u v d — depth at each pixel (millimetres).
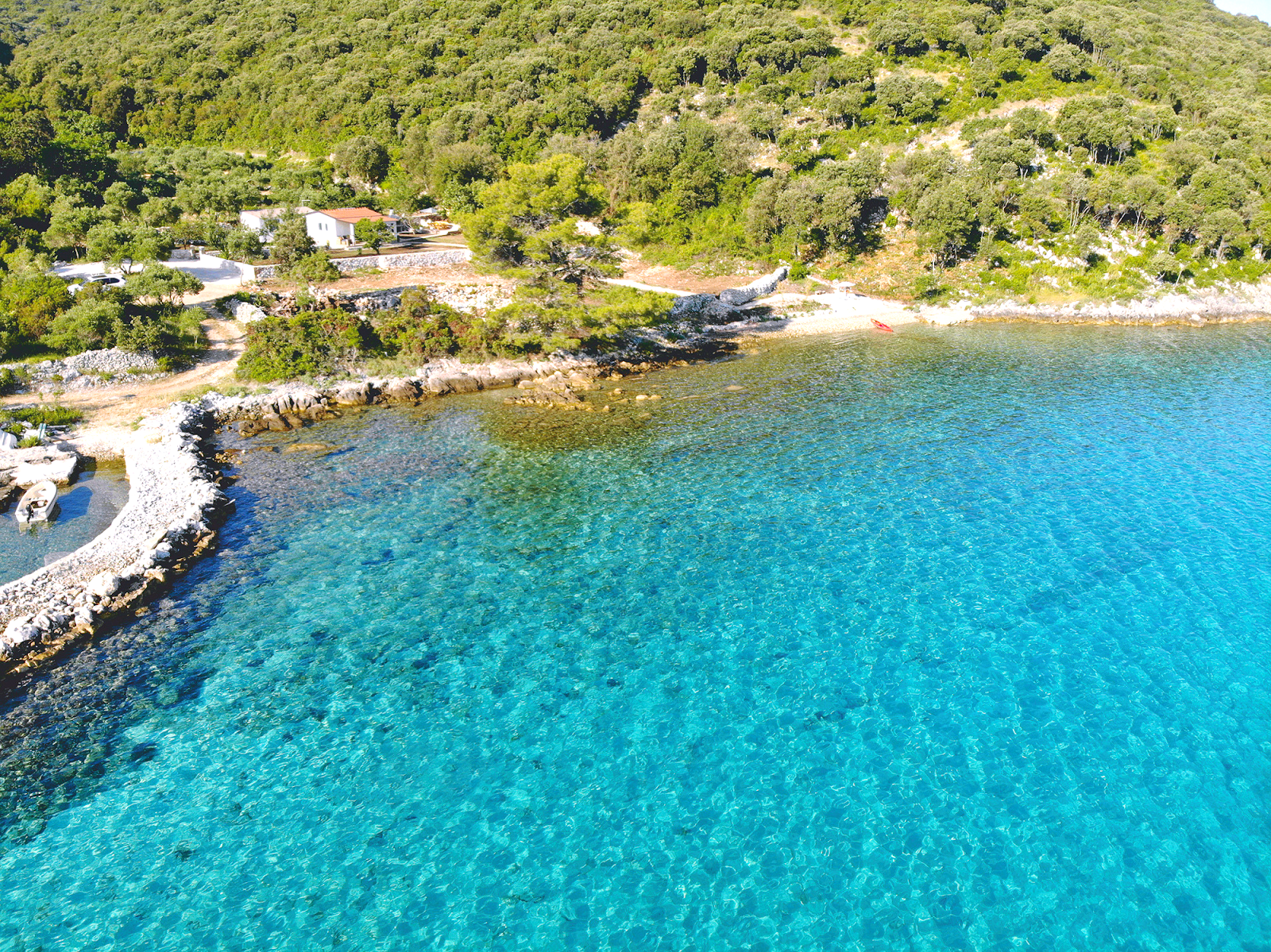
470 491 42344
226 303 71312
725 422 52156
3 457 44500
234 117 155000
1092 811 20984
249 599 32094
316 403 56938
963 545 34906
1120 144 100938
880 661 27328
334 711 25625
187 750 23906
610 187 107875
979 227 93000
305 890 19250
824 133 118812
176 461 44469
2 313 57031
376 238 89188
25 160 94125
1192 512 37406
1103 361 66000
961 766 22641
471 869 19812
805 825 20844
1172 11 188375
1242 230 85250
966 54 136500
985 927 17938
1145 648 27578
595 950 17531
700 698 25859
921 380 61344
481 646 28875
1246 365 63750
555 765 23172
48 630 29109
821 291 89812
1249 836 20156
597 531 37406
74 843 20641
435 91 142750
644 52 149750
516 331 66062
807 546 35312
